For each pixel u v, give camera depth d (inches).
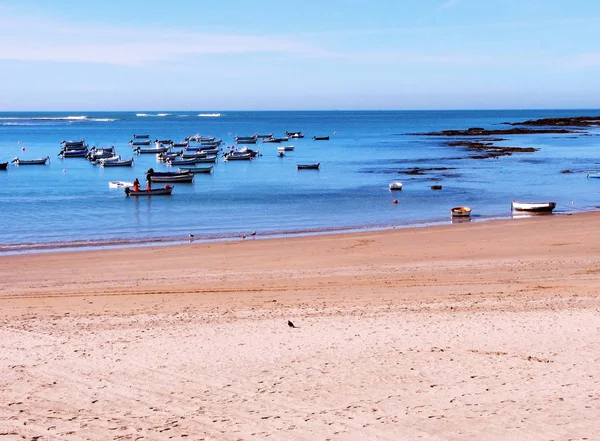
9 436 392.5
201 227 1606.8
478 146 4404.5
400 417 411.5
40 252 1267.2
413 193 2234.3
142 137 6195.9
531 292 825.5
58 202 2089.1
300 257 1166.3
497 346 554.6
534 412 413.7
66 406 440.1
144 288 904.9
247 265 1101.7
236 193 2295.8
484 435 382.9
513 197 2113.7
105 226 1627.7
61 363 526.3
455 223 1592.0
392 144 4906.5
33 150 4675.2
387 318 668.7
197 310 737.6
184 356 539.8
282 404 437.1
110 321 674.2
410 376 485.4
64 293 873.5
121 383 481.1
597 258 1099.3
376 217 1745.8
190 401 445.7
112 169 3319.4
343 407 429.7
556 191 2242.9
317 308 735.7
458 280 928.9
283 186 2495.1
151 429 402.0
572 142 4714.6
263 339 587.2
